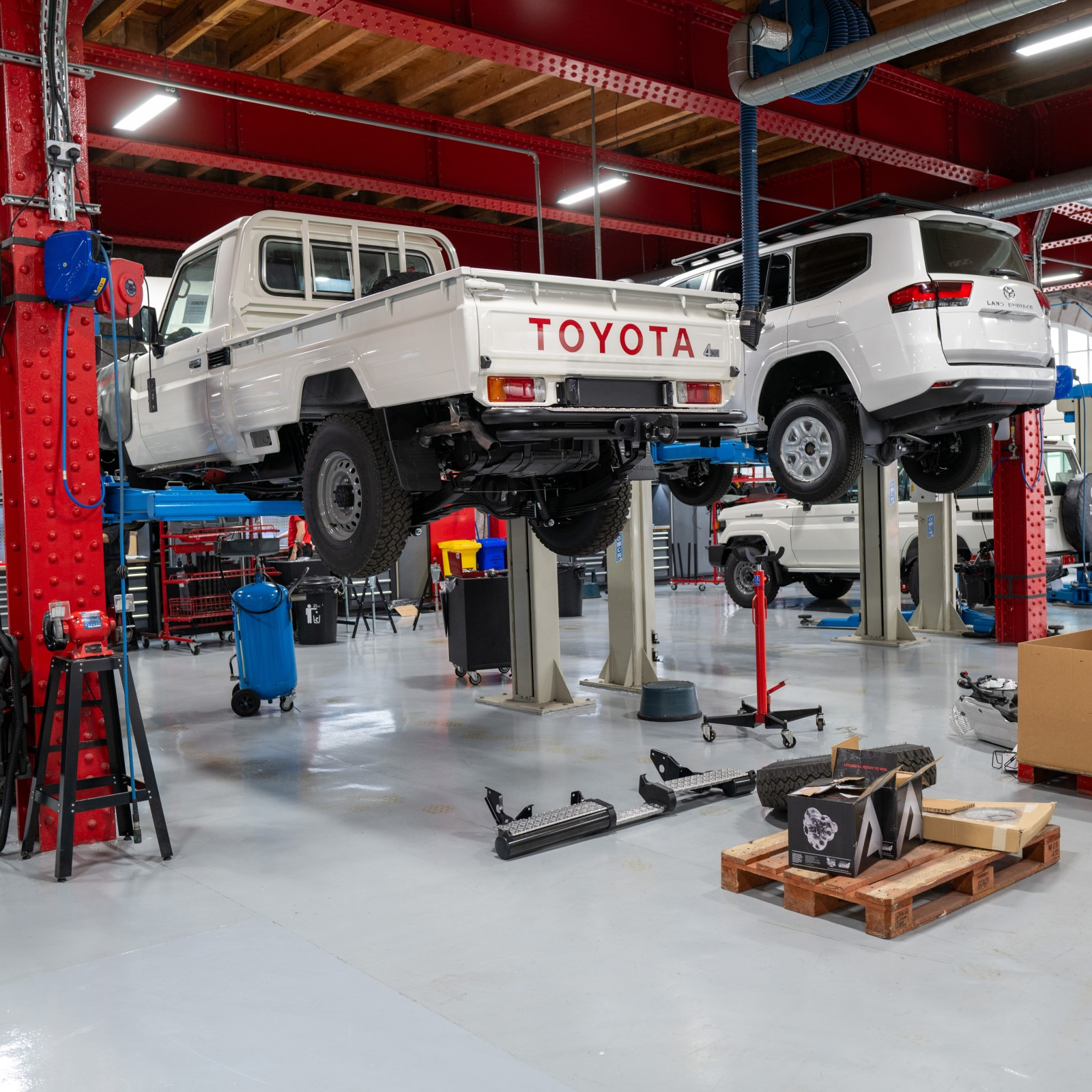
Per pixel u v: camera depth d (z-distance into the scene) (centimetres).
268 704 920
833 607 1598
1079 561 1494
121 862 491
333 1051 304
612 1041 305
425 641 1328
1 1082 293
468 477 541
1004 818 436
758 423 779
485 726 783
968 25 573
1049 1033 303
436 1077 288
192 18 845
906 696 841
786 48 659
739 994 333
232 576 1342
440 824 535
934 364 650
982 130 1019
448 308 462
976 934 377
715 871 452
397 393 495
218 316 641
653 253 1466
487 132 1066
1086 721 546
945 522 1240
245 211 1202
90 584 534
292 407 563
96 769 536
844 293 699
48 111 510
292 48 930
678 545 1917
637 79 750
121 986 352
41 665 522
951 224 691
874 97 922
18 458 525
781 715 691
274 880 458
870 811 406
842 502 1402
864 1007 322
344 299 679
